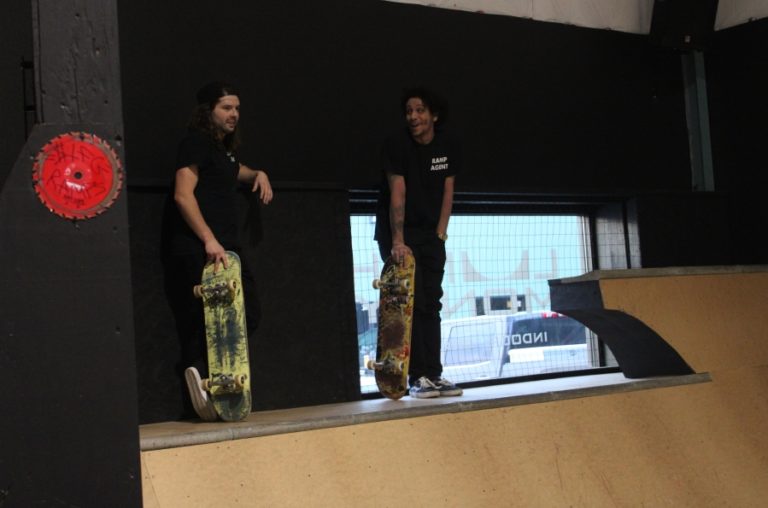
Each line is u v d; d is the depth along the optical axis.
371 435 3.39
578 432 3.90
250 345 4.30
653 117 5.98
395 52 5.00
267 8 4.59
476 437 3.63
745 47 6.00
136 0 4.20
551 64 5.59
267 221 4.41
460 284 5.28
